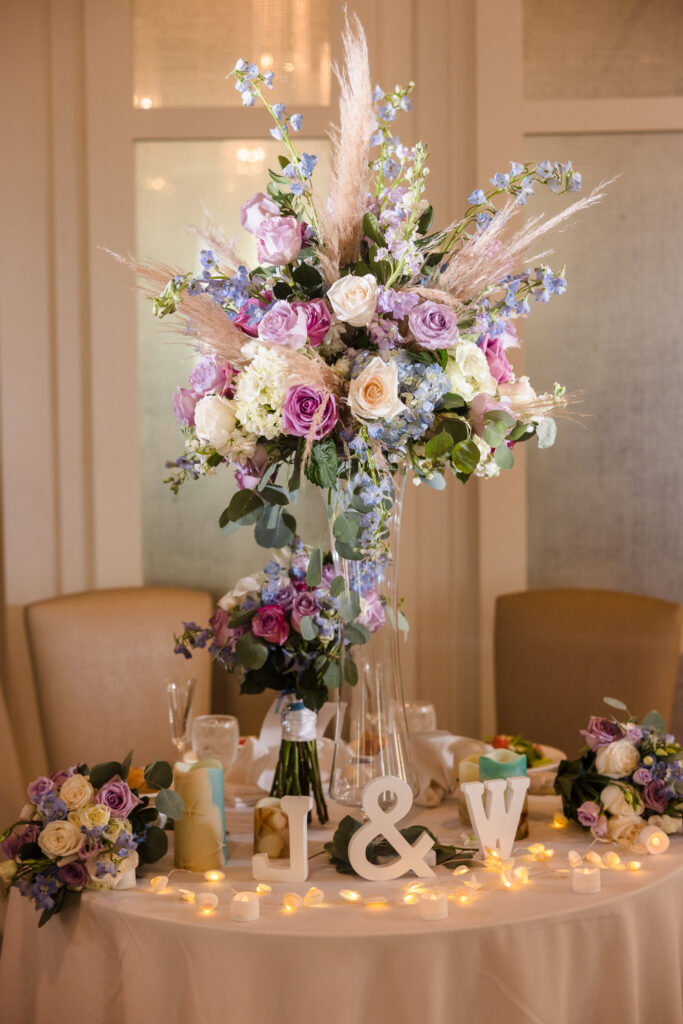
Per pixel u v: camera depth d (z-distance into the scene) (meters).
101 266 3.23
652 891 1.50
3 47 3.20
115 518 3.28
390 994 1.35
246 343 1.52
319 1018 1.33
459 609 3.25
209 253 1.58
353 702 1.65
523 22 3.16
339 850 1.56
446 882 1.52
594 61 3.17
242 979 1.36
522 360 3.21
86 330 3.25
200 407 1.51
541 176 1.60
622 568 3.24
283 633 1.66
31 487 3.27
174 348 3.26
